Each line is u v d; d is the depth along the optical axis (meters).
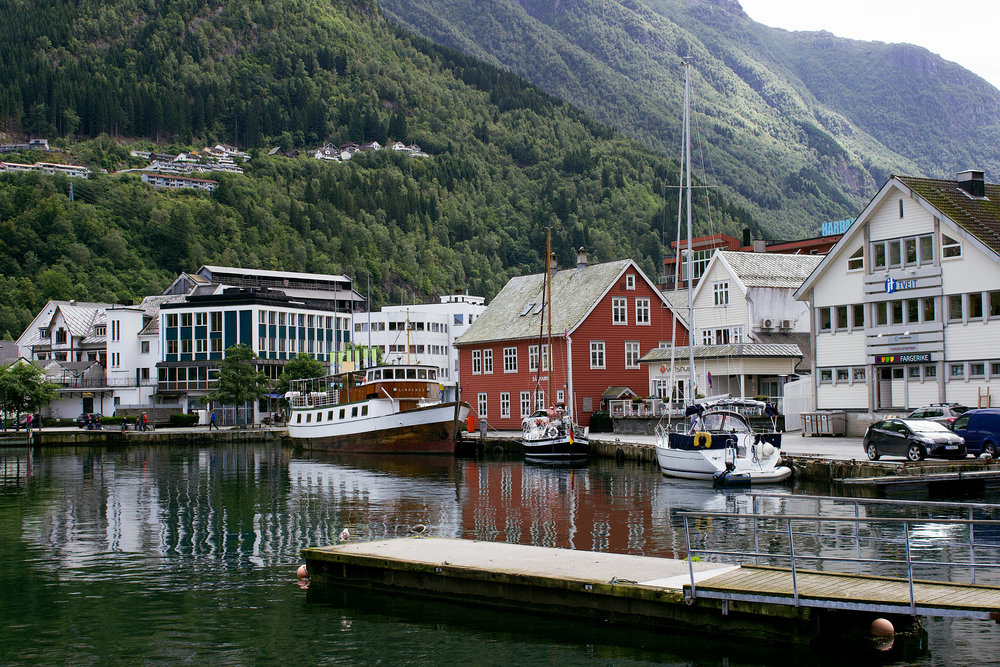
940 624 21.03
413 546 25.91
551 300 80.31
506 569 22.58
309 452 75.69
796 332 75.31
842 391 57.34
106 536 33.28
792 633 19.39
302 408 77.81
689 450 45.06
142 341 119.50
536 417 64.62
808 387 62.09
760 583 20.11
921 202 52.06
